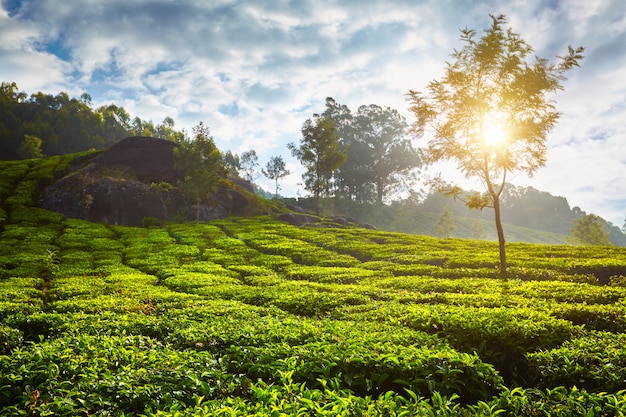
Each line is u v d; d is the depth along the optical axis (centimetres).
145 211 6956
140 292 2262
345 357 959
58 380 834
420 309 1612
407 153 15138
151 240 4994
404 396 907
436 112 2923
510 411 750
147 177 7694
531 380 1057
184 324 1396
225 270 3266
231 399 762
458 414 716
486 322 1300
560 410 737
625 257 3603
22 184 7206
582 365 979
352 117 15425
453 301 1925
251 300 2203
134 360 943
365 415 665
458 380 904
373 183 16212
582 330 1288
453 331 1302
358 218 13712
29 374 848
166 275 3045
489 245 4894
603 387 899
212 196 7950
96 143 18225
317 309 1909
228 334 1203
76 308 1848
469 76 2831
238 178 12350
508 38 2764
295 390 801
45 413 677
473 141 2830
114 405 727
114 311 1780
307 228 6562
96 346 1050
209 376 864
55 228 5503
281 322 1434
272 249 4559
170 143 8294
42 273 3089
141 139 8169
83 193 6844
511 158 2759
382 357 941
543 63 2712
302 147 9044
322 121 9019
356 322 1541
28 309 1778
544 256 3909
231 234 5906
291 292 2280
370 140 15375
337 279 2969
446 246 4747
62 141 17525
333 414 654
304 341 1168
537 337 1209
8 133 15950
